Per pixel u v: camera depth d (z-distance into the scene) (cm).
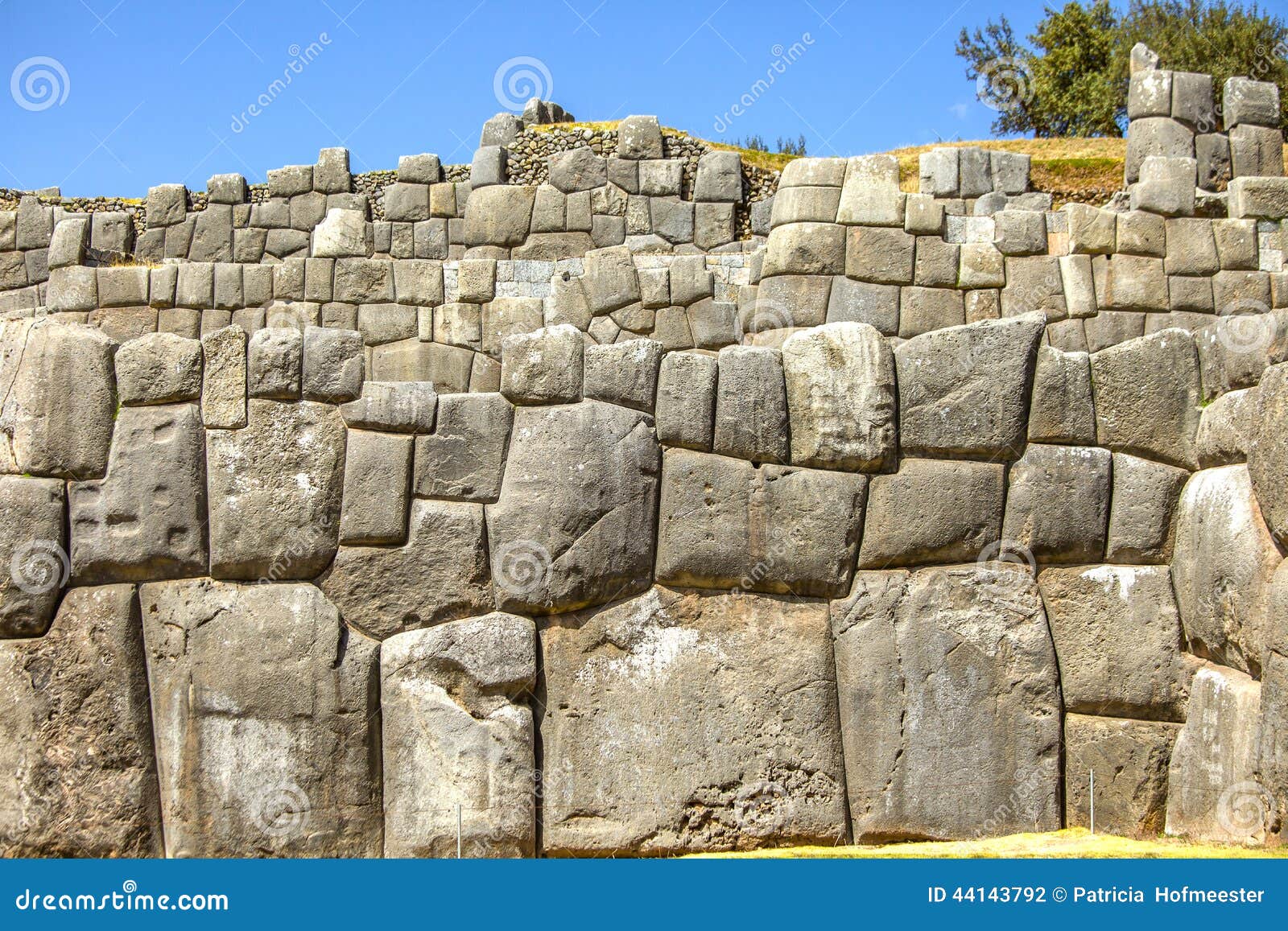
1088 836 609
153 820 593
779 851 599
